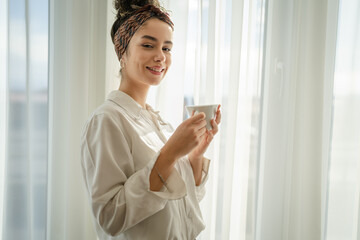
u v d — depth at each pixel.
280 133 1.20
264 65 1.19
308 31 1.17
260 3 1.19
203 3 1.20
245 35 1.25
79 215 1.15
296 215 1.21
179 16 1.23
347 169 1.20
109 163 0.72
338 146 1.20
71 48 1.12
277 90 1.19
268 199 1.22
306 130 1.19
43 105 1.10
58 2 1.12
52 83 1.12
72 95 1.13
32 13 1.08
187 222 0.85
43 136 1.10
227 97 1.21
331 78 1.18
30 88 1.08
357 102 1.18
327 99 1.19
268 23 1.19
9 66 1.04
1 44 1.09
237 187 1.29
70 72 1.12
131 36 0.83
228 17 1.22
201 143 0.90
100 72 1.18
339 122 1.20
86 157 0.76
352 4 1.17
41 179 1.11
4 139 1.10
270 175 1.21
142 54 0.82
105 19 1.16
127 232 0.77
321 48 1.16
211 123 0.80
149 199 0.69
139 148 0.78
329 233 1.23
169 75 1.24
